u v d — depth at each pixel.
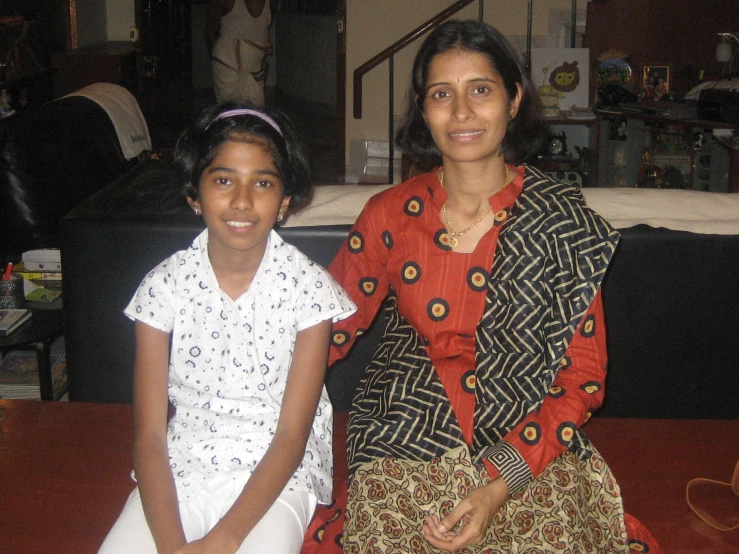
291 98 9.62
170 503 1.45
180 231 2.17
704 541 1.70
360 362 2.24
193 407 1.59
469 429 1.51
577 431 1.57
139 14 6.61
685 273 2.16
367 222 1.63
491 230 1.52
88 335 2.26
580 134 5.29
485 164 1.52
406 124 1.72
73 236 2.19
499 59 1.49
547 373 1.50
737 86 4.41
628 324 2.21
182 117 7.65
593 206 2.24
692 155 4.40
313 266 1.62
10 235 3.21
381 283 1.69
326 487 1.66
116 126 3.97
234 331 1.57
